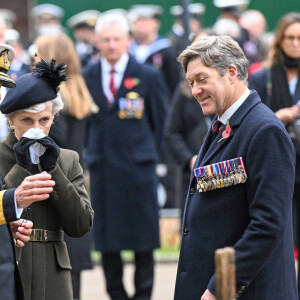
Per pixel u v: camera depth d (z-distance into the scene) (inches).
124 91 1144.2
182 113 1120.2
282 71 1034.7
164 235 1464.1
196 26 2007.9
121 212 1136.2
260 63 1510.8
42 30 1752.0
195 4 2176.4
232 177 638.5
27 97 651.5
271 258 645.9
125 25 1152.2
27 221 644.1
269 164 629.0
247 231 631.2
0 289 595.5
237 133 645.3
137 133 1144.2
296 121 995.9
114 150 1141.7
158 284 1266.0
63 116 967.6
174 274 1334.9
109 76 1149.7
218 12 2177.7
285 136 635.5
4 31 1133.1
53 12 1985.7
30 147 650.2
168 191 1454.2
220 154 651.5
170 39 1770.4
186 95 1117.7
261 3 2263.8
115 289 1143.0
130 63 1151.6
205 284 647.8
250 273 628.4
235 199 642.8
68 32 2134.6
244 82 657.6
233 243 642.8
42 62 660.7
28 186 604.4
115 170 1136.8
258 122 639.1
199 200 655.1
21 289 611.8
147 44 1804.9
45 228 668.1
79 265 975.6
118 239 1132.5
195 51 645.9
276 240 625.9
